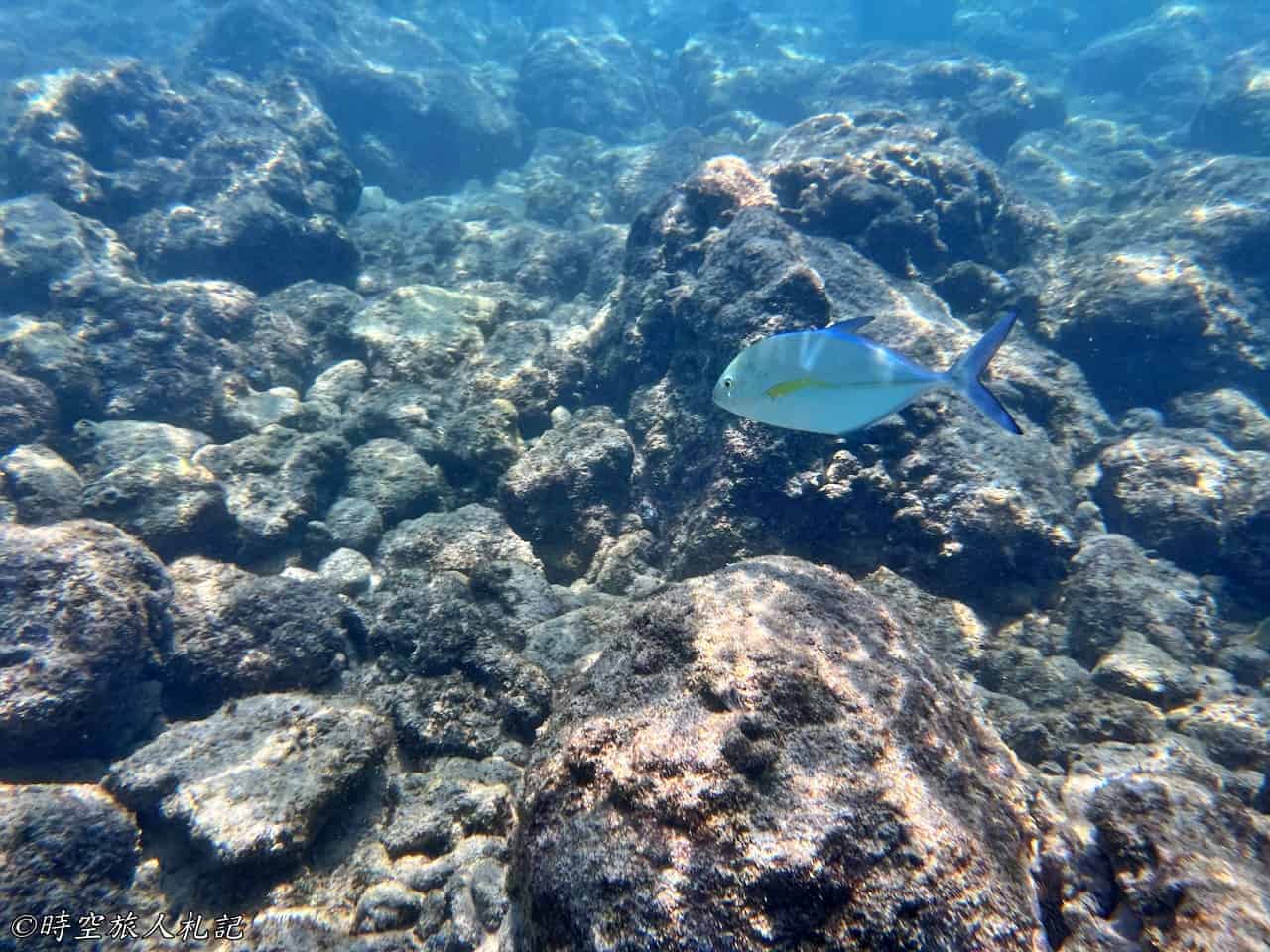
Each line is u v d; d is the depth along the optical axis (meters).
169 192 2.76
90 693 1.01
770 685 0.70
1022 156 4.61
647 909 0.58
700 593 0.81
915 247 2.11
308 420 1.91
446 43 6.12
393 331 2.14
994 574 1.41
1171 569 1.46
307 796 0.91
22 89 2.78
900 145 2.29
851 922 0.57
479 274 3.00
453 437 1.73
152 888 0.85
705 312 1.67
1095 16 8.24
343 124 4.38
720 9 7.10
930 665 0.80
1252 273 2.47
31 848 0.78
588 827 0.64
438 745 1.08
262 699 1.03
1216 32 6.37
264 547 1.52
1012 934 0.58
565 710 0.75
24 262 2.15
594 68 5.65
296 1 4.51
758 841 0.60
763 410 1.04
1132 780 0.82
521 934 0.64
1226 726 1.16
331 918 0.85
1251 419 1.98
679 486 1.60
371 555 1.58
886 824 0.61
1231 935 0.69
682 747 0.66
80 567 1.07
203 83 3.87
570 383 1.96
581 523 1.61
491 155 4.78
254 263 2.58
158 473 1.48
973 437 1.48
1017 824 0.69
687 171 4.02
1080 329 2.21
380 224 3.42
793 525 1.45
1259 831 0.78
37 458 1.48
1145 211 2.85
